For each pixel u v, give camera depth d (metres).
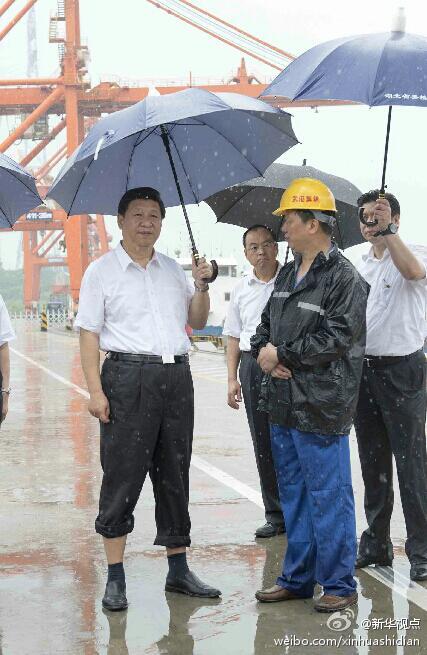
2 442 9.59
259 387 5.43
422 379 4.56
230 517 5.98
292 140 4.59
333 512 4.03
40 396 14.49
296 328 4.03
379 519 4.71
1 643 3.76
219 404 13.13
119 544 4.23
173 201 4.77
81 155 4.07
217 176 4.74
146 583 4.57
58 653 3.63
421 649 3.60
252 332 5.58
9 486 7.19
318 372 3.97
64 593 4.42
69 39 60.09
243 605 4.19
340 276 3.97
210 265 4.37
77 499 6.66
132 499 4.22
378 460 4.68
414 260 4.35
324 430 3.97
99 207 4.65
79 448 9.09
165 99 4.00
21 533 5.66
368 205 4.57
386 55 3.97
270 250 5.57
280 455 4.22
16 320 94.44
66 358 25.41
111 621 4.00
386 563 4.77
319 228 4.06
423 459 4.56
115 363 4.23
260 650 3.61
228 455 8.48
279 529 5.48
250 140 4.59
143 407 4.20
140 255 4.32
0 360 5.06
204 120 4.46
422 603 4.14
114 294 4.24
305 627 3.87
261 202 5.62
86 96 59.59
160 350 4.24
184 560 4.40
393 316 4.50
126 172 4.60
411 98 3.91
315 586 4.51
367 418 4.67
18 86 61.84
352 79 3.98
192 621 3.98
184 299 4.43
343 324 3.91
